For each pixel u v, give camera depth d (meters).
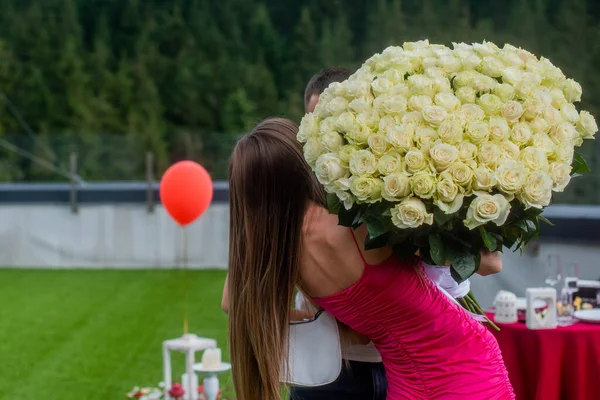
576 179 8.01
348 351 2.00
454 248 1.67
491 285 6.97
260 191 1.86
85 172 13.02
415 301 1.80
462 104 1.65
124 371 6.19
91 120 26.19
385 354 1.88
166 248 11.53
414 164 1.58
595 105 18.42
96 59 27.48
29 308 8.86
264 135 1.91
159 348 6.93
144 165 13.09
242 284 1.90
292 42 30.39
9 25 27.27
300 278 1.88
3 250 11.70
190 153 13.41
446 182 1.57
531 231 1.72
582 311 4.01
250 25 29.89
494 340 1.91
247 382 1.91
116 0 29.70
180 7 30.45
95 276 10.89
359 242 1.80
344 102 1.70
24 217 11.69
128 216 11.56
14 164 12.88
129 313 8.51
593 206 7.44
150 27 29.27
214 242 11.50
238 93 27.61
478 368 1.82
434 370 1.81
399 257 1.73
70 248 11.63
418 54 1.74
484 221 1.57
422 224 1.65
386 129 1.62
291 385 1.94
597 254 6.18
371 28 28.27
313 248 1.85
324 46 28.56
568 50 23.34
